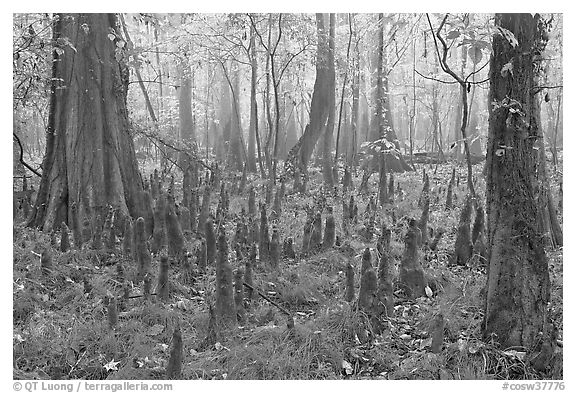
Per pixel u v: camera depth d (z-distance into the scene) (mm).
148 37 15828
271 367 4324
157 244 7086
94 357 4531
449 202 10422
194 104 22234
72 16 8297
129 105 15836
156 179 11383
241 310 5078
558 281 5965
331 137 14305
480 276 6266
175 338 4129
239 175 16641
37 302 5336
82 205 8156
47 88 9305
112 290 5727
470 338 4688
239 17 12148
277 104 11969
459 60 17891
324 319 5012
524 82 4359
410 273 5945
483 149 20484
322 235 8125
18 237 7340
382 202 10789
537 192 4547
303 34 13281
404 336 4973
